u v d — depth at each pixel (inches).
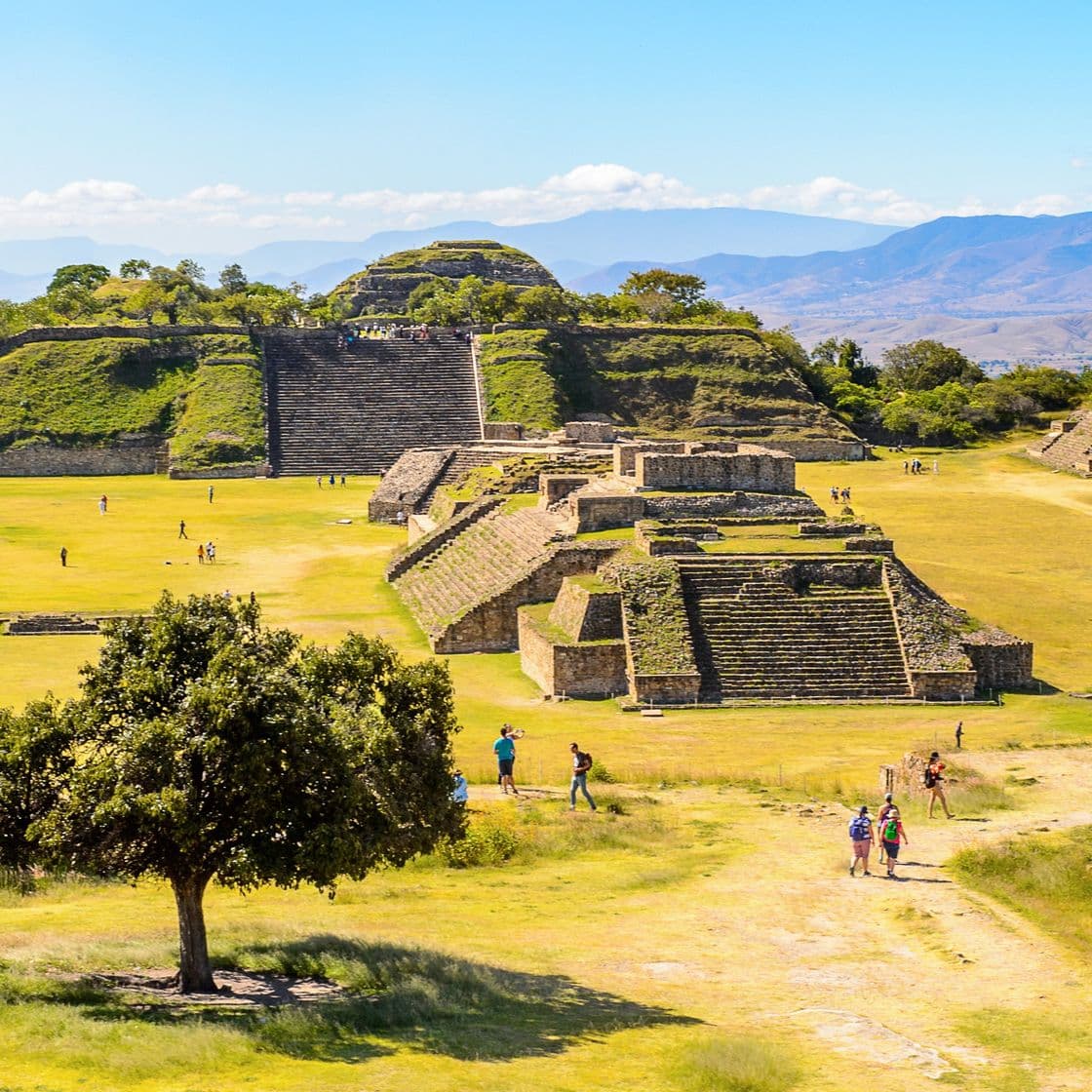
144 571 3750.0
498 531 3513.8
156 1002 1016.2
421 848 1190.3
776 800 1873.8
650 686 2496.3
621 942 1267.2
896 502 4798.2
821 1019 1067.3
